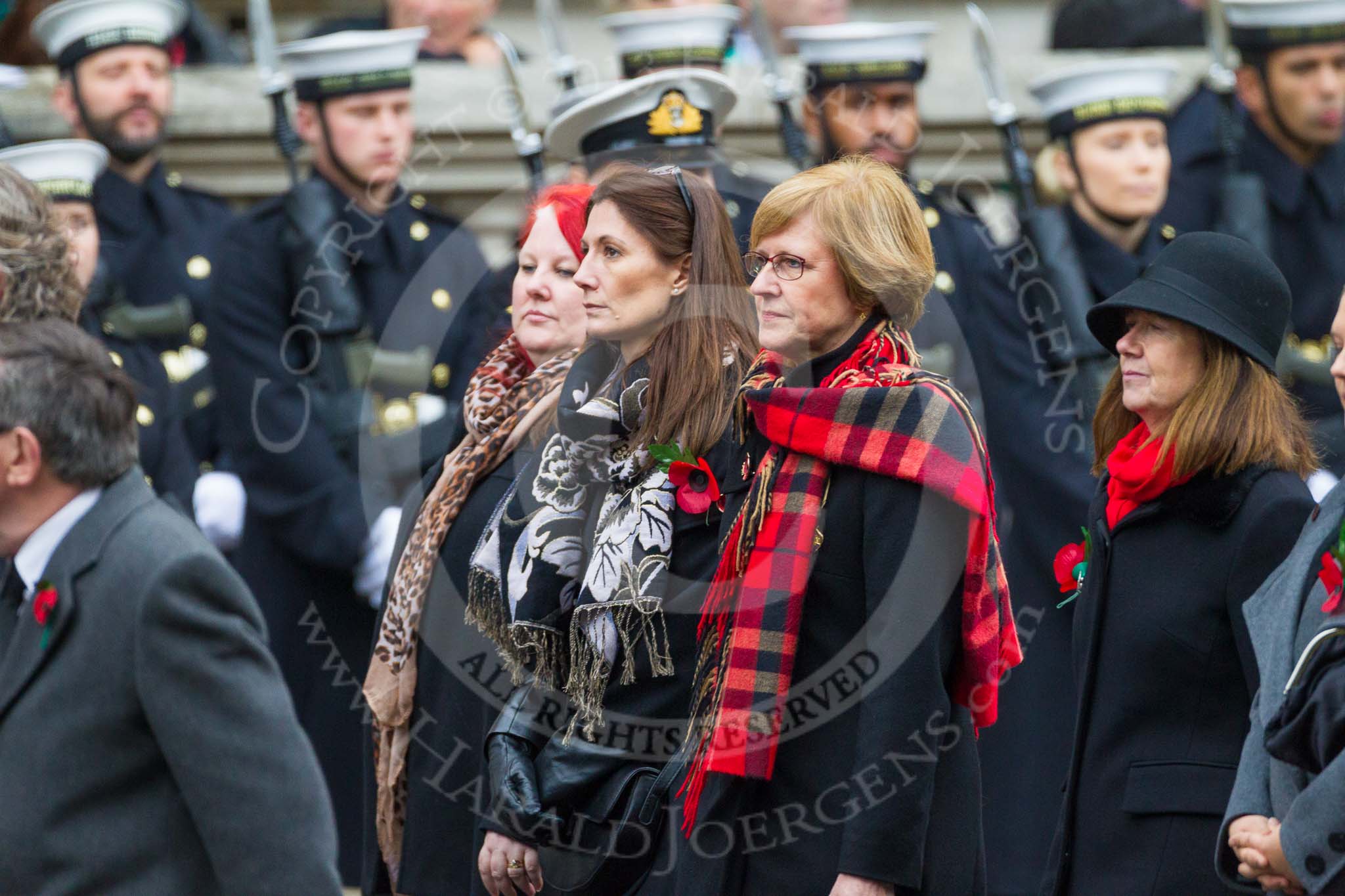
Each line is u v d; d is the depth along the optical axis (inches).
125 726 508.7
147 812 510.3
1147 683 604.1
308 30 1184.2
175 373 994.1
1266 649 552.7
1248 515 595.8
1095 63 943.7
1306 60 1026.7
